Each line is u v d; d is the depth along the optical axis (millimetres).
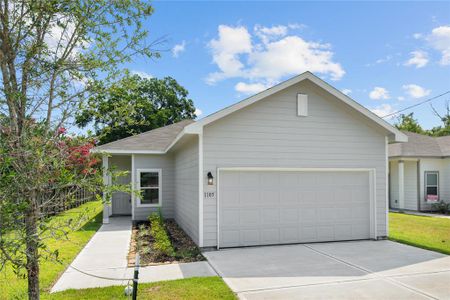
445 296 4965
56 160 3090
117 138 25953
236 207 8273
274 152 8469
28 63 3232
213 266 6539
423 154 16391
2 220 2674
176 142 9648
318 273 6094
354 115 9117
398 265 6625
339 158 8992
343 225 9094
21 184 2850
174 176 13398
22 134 2934
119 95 3711
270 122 8453
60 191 3406
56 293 4934
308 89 8797
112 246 8445
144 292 5004
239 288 5293
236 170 8289
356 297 4934
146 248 8008
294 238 8688
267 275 5965
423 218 13875
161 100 34188
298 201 8758
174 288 5168
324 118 8898
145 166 13398
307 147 8734
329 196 9016
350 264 6695
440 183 16734
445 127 33188
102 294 4887
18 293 4473
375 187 9273
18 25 3135
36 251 3188
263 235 8445
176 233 10258
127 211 14930
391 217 14219
